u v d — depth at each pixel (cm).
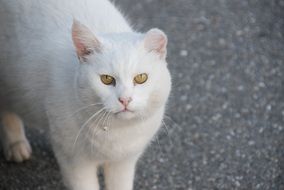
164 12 686
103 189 480
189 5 698
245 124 538
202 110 554
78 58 374
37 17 428
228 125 538
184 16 681
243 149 512
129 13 681
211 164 498
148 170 493
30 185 480
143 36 368
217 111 553
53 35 420
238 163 498
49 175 491
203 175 488
